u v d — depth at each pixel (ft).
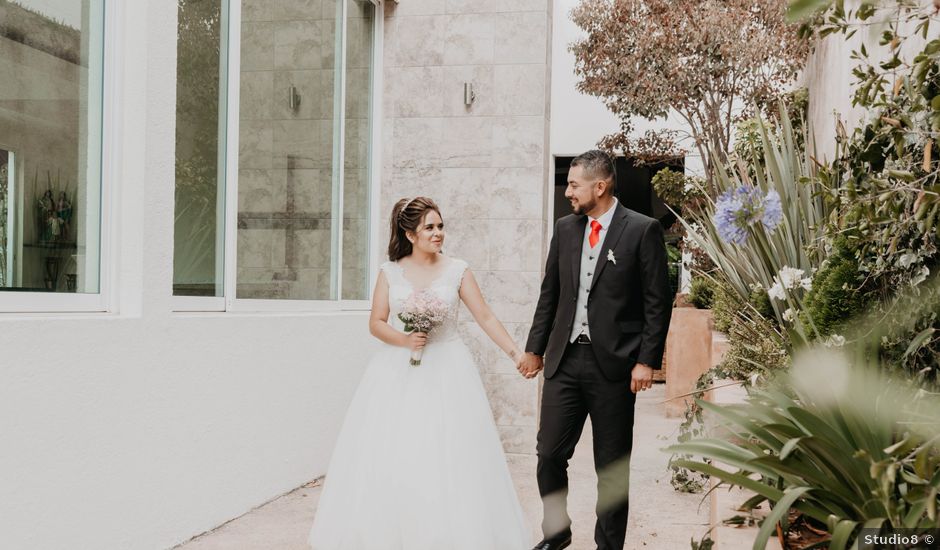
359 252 21.43
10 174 10.45
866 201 7.80
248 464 15.28
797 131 24.02
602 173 11.64
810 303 10.25
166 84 12.76
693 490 16.62
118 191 12.29
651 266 11.36
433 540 10.98
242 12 15.57
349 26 20.48
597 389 11.50
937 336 7.68
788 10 3.29
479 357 21.76
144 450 12.36
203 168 14.53
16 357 10.06
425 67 22.03
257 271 16.30
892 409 5.95
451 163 21.94
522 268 21.61
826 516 6.19
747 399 8.68
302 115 17.98
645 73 29.04
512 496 12.06
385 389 11.91
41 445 10.44
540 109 21.50
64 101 11.41
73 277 11.69
